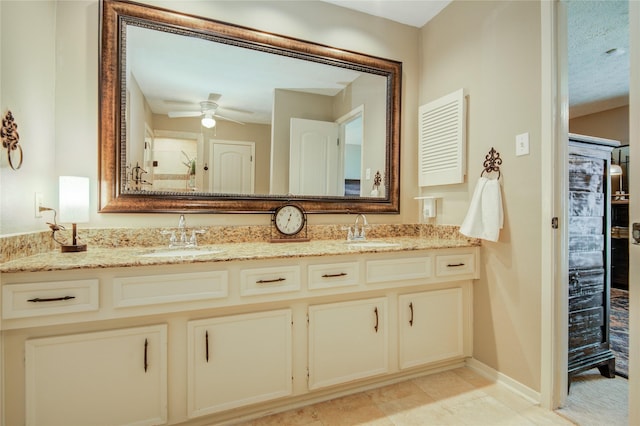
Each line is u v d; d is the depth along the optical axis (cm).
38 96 144
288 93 208
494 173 187
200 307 134
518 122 174
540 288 163
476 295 201
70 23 161
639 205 128
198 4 184
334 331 164
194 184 187
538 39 164
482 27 196
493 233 179
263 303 151
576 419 152
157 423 132
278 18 203
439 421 151
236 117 196
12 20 124
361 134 229
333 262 159
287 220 200
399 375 187
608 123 436
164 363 133
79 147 162
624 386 182
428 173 233
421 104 246
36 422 116
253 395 148
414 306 185
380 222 236
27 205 135
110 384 125
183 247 170
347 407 161
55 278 114
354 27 226
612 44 275
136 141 174
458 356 198
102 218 166
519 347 174
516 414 156
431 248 182
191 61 185
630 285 131
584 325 186
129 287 123
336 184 222
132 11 170
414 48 247
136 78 174
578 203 186
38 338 116
